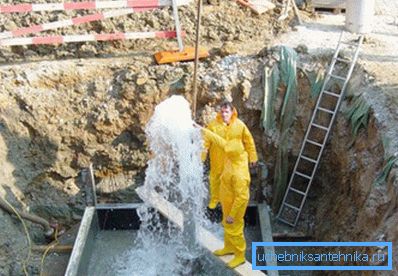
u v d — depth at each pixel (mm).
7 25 9086
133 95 8297
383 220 6293
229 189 6574
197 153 6930
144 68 8477
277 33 9195
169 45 9000
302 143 8367
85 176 8562
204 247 7320
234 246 6945
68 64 8531
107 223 8516
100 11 9461
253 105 8352
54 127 8328
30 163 8328
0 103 8109
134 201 8617
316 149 8297
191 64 8484
